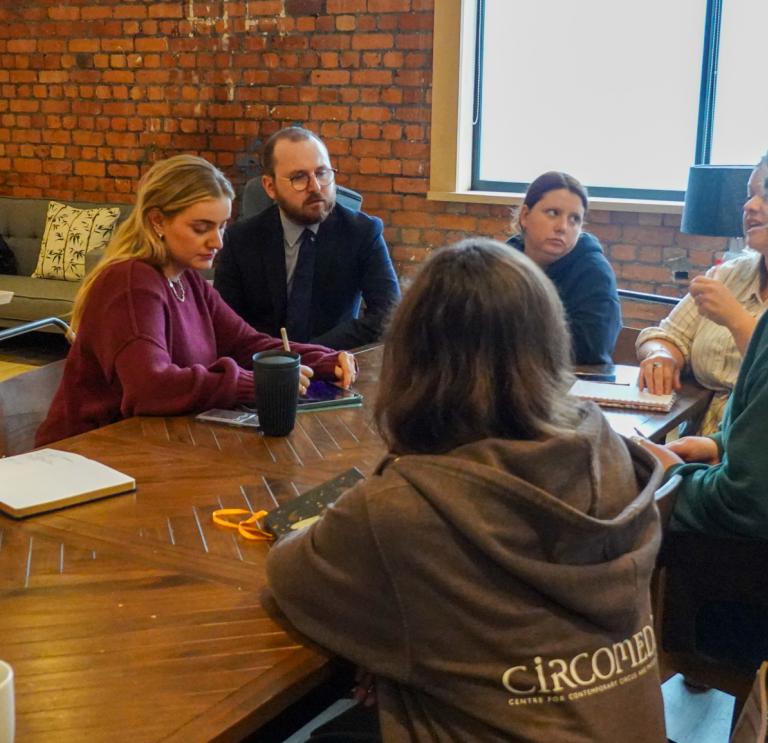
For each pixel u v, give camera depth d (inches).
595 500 40.1
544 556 39.0
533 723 38.2
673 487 55.3
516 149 199.6
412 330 39.8
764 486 58.8
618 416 79.7
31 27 238.8
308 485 60.6
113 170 237.6
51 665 39.9
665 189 187.3
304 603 41.8
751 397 62.2
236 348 91.3
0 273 237.1
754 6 172.9
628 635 40.9
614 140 190.1
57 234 228.8
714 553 62.3
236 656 40.8
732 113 178.7
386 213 208.4
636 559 40.6
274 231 117.6
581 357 99.1
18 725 35.9
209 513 55.9
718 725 88.9
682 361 96.2
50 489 57.3
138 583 47.2
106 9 229.1
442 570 37.9
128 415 76.1
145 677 39.2
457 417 39.6
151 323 77.0
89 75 234.8
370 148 207.2
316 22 207.3
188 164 80.0
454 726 39.1
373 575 38.9
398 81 201.8
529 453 38.6
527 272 39.9
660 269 186.9
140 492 59.0
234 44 216.8
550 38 191.6
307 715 43.6
